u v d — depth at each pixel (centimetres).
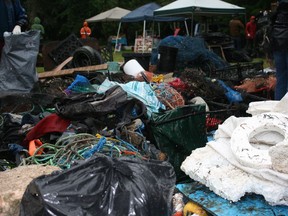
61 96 440
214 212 230
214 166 255
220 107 472
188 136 375
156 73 700
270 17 473
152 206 196
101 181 198
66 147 305
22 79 525
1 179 243
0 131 372
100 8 3275
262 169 231
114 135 344
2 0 546
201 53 710
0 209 218
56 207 184
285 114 281
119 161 215
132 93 423
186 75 540
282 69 475
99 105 380
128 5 3300
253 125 266
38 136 355
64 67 732
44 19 3497
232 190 229
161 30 2630
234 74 671
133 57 736
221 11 1348
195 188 262
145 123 374
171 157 362
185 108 381
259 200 237
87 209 187
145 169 216
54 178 198
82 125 359
